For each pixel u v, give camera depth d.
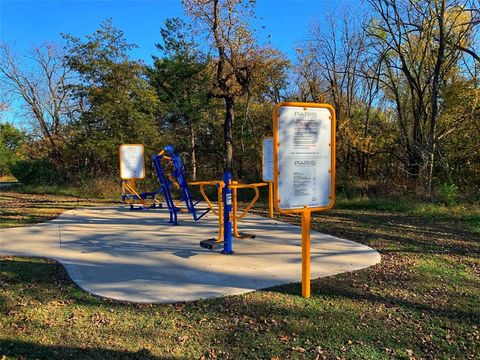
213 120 23.89
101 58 18.16
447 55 16.30
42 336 3.34
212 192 16.23
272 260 5.73
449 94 16.56
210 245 6.25
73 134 19.97
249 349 3.21
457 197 12.61
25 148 27.17
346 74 20.83
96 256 5.94
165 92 22.70
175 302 4.12
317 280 4.85
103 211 11.40
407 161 18.31
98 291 4.40
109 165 19.45
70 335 3.37
